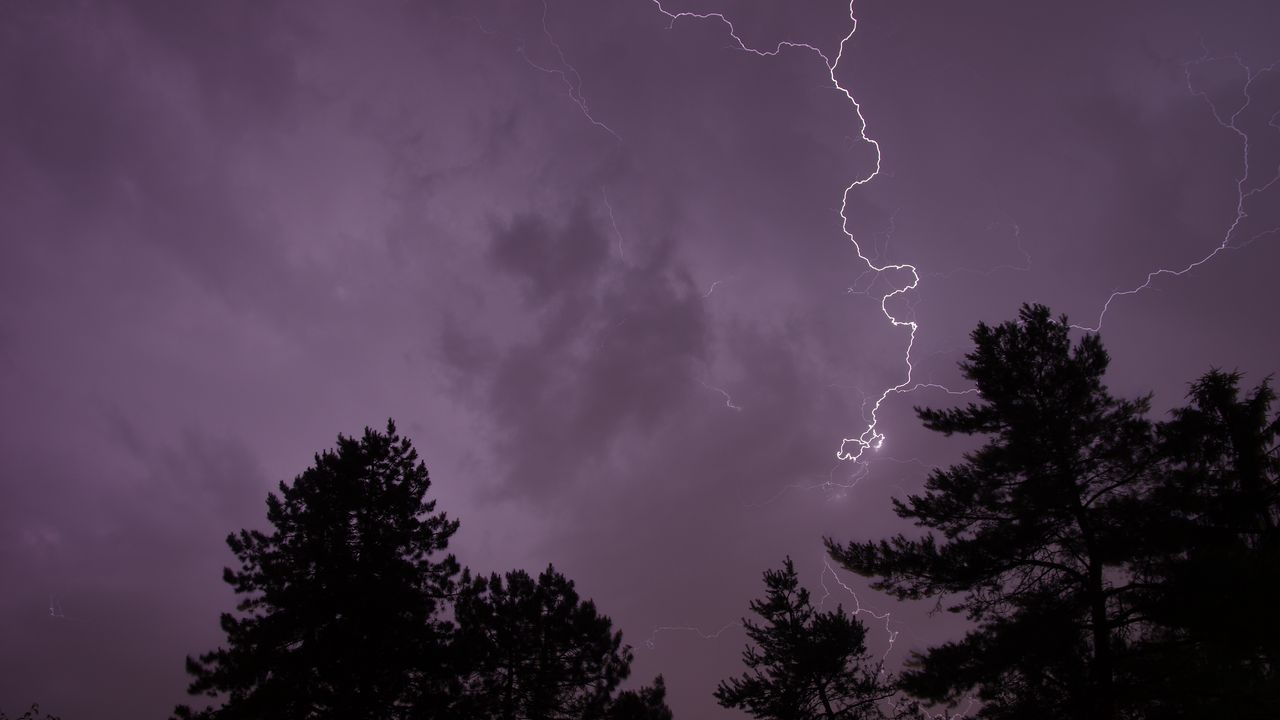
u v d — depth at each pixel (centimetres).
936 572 1265
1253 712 993
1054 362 1338
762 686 1784
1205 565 1014
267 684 1483
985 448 1323
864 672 1742
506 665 1794
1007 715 1161
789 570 1914
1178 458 1230
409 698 1614
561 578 1917
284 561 1625
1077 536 1230
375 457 1805
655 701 1858
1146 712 1086
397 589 1622
